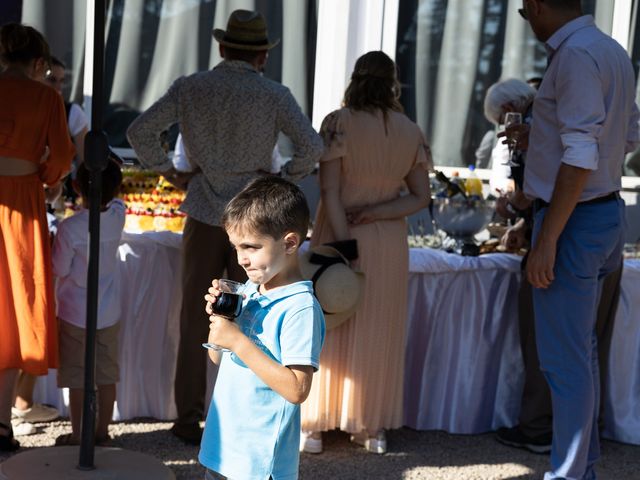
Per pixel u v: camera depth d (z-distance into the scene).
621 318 4.43
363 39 5.76
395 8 5.78
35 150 3.67
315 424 3.97
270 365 2.21
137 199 4.41
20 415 4.13
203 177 3.91
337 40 5.70
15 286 3.63
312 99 5.81
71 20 5.44
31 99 3.66
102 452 3.67
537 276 3.32
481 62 6.01
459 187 4.48
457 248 4.50
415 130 4.01
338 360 3.96
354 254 3.86
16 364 3.67
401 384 4.12
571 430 3.42
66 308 3.77
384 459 4.02
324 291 3.67
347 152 3.91
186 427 4.03
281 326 2.29
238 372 2.36
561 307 3.38
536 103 3.36
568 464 3.44
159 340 4.23
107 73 5.52
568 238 3.34
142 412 4.30
